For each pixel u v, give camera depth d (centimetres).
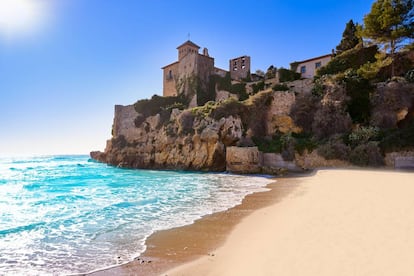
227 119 3900
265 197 1543
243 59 6325
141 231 917
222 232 876
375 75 3516
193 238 822
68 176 3397
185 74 6244
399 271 425
